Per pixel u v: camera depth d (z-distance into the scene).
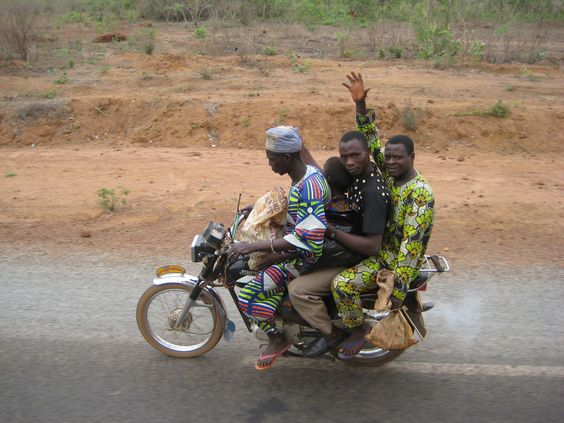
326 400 4.22
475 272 6.20
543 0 23.67
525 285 5.90
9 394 4.24
